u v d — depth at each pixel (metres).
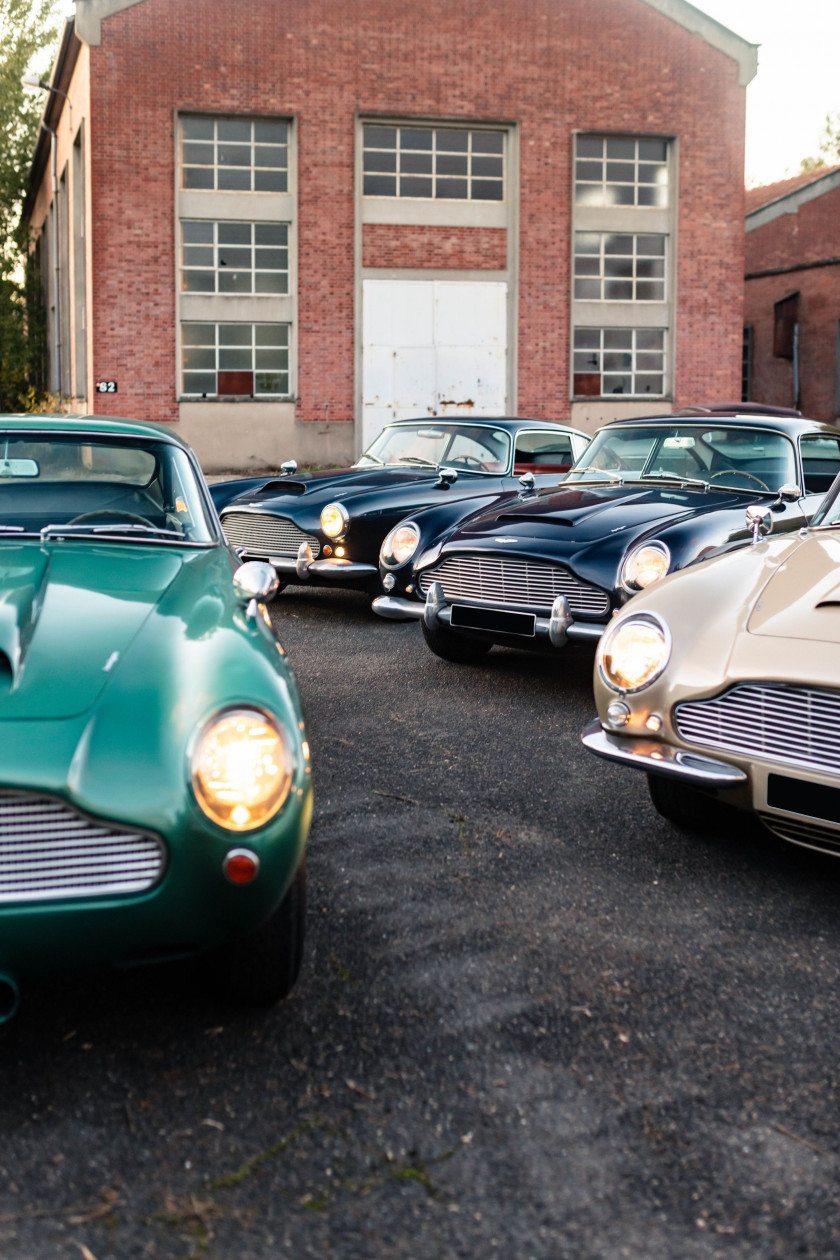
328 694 5.47
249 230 21.69
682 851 3.45
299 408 22.09
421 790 4.00
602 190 23.12
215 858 2.13
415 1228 1.81
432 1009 2.48
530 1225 1.82
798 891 3.16
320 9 21.42
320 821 3.66
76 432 3.77
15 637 2.42
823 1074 2.26
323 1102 2.14
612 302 23.38
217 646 2.44
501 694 5.48
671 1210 1.86
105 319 21.09
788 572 3.39
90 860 2.11
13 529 3.39
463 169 22.48
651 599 3.41
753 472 6.11
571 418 23.30
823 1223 1.83
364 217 22.09
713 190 23.45
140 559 3.21
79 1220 1.82
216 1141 2.02
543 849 3.45
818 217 29.91
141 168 20.97
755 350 32.09
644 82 22.92
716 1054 2.32
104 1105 2.13
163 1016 2.46
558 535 5.36
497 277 22.78
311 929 2.87
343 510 7.25
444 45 22.00
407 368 22.50
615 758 3.28
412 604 5.89
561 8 22.41
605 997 2.55
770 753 3.00
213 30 21.02
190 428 21.61
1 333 33.66
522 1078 2.22
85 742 2.15
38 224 37.03
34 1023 2.43
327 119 21.67
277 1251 1.75
